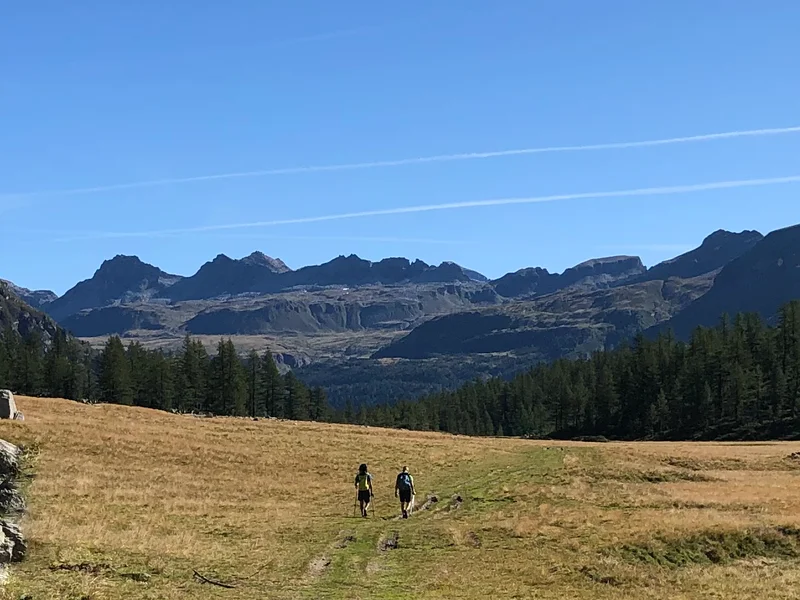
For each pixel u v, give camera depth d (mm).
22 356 138000
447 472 52781
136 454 49062
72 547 23156
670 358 147125
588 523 33688
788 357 134750
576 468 54719
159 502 34812
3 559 21016
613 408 153125
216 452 53938
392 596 20688
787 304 137750
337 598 19984
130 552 23469
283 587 20984
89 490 35188
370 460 57094
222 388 140125
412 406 177625
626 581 25750
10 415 51281
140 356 145000
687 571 27828
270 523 31281
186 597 19266
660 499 42375
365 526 31297
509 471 52031
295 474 50375
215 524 30406
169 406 138250
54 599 17938
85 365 170375
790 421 125312
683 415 136625
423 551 27547
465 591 22297
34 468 37719
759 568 28750
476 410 177375
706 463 63031
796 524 33094
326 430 75500
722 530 31812
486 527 32031
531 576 25219
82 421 59094
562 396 156750
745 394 128750
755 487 50031
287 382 161875
